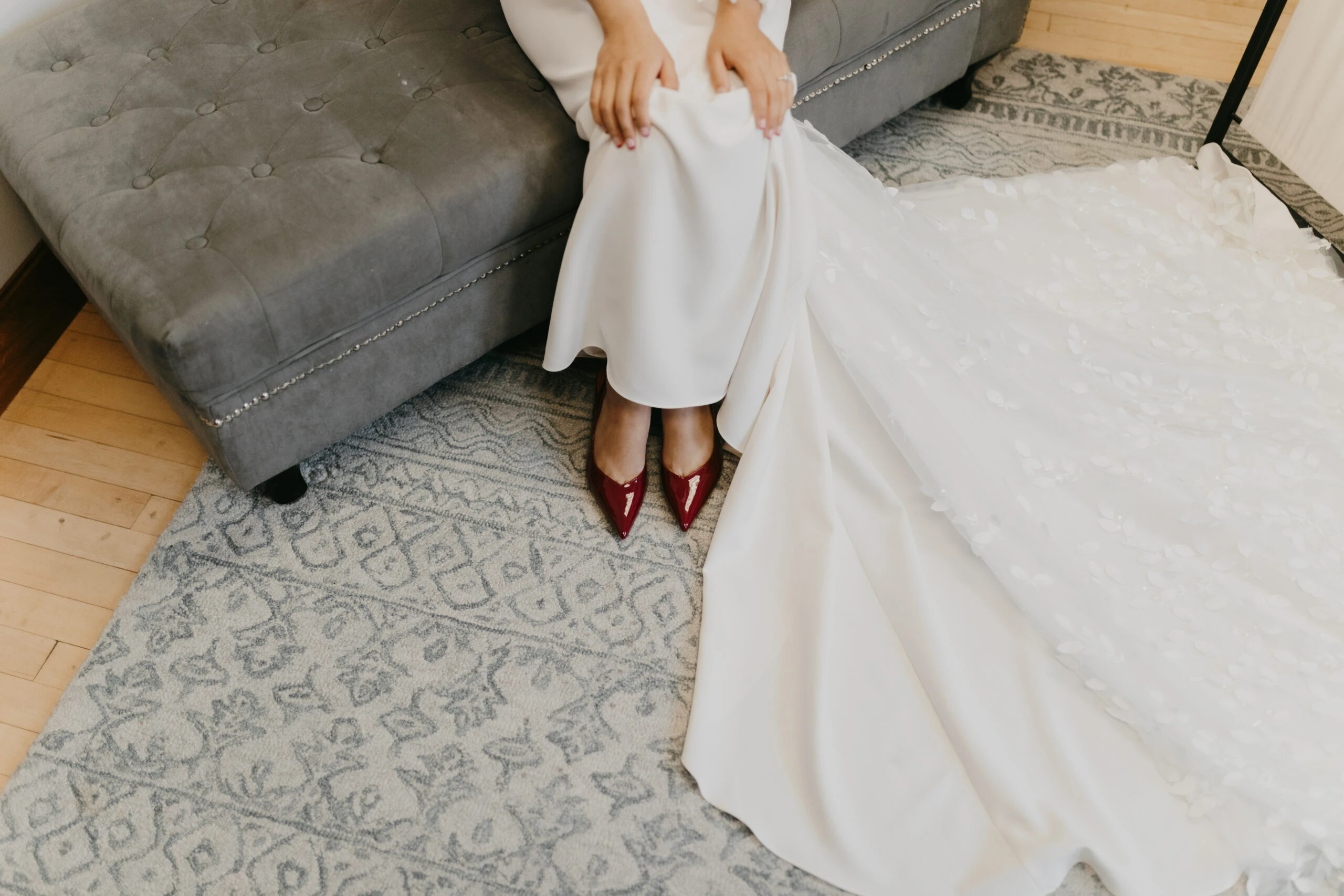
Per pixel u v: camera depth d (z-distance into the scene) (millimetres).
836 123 1739
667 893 1178
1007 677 1280
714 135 1199
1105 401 1500
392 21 1492
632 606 1396
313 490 1505
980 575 1355
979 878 1149
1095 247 1721
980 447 1402
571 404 1608
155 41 1450
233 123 1351
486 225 1354
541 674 1338
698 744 1248
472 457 1545
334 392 1369
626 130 1222
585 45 1345
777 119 1246
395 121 1357
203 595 1403
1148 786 1208
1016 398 1449
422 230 1293
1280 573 1337
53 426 1600
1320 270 1696
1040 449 1431
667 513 1488
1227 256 1714
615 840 1213
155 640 1363
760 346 1371
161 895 1178
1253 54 1758
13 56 1428
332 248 1236
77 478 1542
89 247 1243
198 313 1168
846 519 1388
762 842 1200
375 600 1400
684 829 1219
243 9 1486
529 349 1676
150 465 1560
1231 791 1187
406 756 1273
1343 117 1629
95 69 1411
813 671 1258
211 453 1370
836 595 1339
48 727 1294
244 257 1211
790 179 1336
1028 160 1948
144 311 1173
